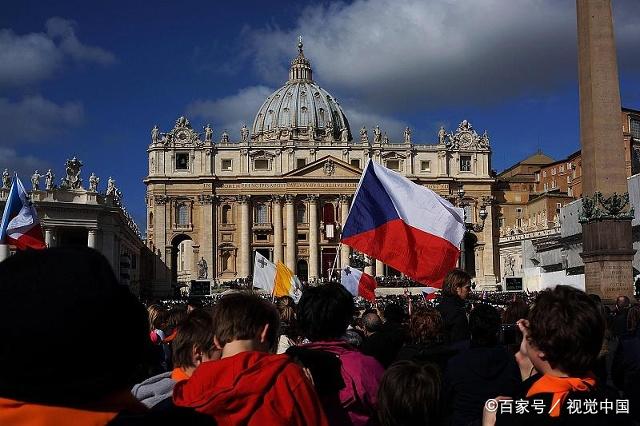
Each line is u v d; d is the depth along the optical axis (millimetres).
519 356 7332
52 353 2566
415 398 5402
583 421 4504
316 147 125625
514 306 11250
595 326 4598
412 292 101312
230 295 5727
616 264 26906
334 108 170625
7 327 2547
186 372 6867
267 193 123312
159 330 13281
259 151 124188
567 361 4613
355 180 123500
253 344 5480
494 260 128125
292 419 4477
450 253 14859
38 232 22594
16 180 22406
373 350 9359
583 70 27672
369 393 6645
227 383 4781
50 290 2617
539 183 140375
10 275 2648
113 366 2723
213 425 2938
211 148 123188
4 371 2557
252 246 123250
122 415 2711
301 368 4898
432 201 14984
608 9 26891
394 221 14797
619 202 26781
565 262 72438
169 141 123125
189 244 134875
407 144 127562
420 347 9297
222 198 123062
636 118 106188
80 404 2645
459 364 7578
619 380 8656
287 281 29125
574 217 68812
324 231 123625
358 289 31578
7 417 2541
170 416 2832
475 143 129625
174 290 118312
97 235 64562
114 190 70062
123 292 2820
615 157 27062
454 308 11055
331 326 6977
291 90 168375
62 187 63594
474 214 128375
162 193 121625
